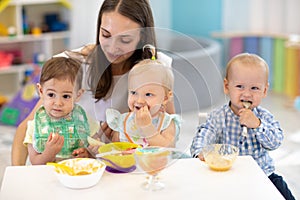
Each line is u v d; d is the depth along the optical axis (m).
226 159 1.33
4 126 3.48
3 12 4.19
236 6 4.81
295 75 3.86
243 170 1.33
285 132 3.37
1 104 3.87
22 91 3.60
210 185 1.25
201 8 4.93
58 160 1.50
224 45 4.80
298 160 2.90
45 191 1.21
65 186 1.24
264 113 1.68
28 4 4.30
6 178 1.28
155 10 4.88
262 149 1.64
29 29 4.23
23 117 3.45
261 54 4.44
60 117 1.51
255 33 4.43
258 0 4.61
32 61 4.33
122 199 1.17
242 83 1.61
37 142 1.50
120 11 1.42
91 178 1.22
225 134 1.65
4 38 4.02
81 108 1.28
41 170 1.34
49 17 4.37
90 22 4.26
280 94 4.33
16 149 1.67
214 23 4.93
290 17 4.44
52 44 4.43
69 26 4.37
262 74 1.61
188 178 1.28
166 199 1.17
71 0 4.32
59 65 1.47
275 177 1.67
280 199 1.17
